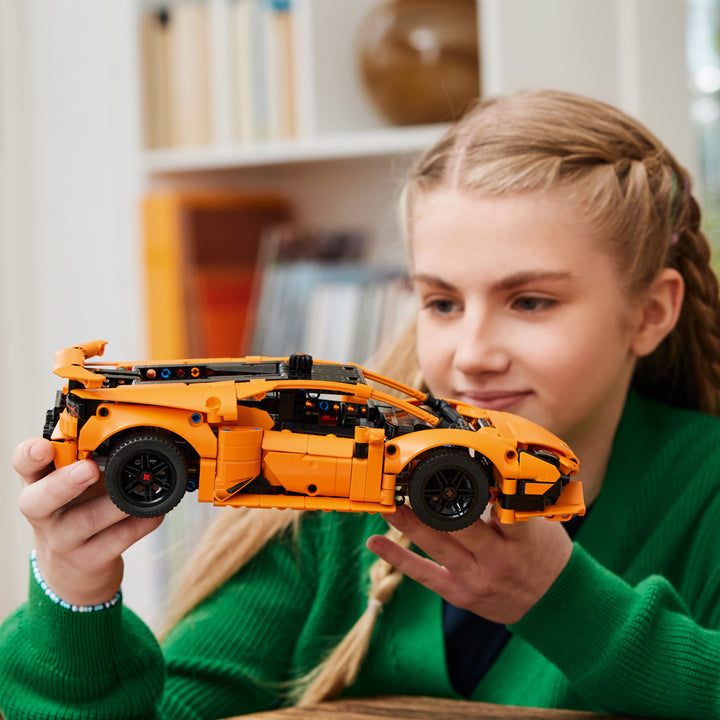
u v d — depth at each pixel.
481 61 1.96
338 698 1.19
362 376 1.01
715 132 1.93
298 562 1.25
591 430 1.20
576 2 1.83
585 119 1.18
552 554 1.04
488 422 1.02
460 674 1.21
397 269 1.99
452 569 1.04
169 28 2.18
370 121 2.13
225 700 1.19
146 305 2.17
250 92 2.10
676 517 1.21
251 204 2.33
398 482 0.98
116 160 2.27
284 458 0.96
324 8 2.05
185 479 0.95
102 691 1.04
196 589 1.24
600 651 1.04
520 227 1.12
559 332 1.13
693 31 1.92
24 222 2.44
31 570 1.04
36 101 2.39
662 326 1.22
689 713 1.04
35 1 2.36
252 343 2.23
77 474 0.94
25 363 2.48
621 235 1.15
